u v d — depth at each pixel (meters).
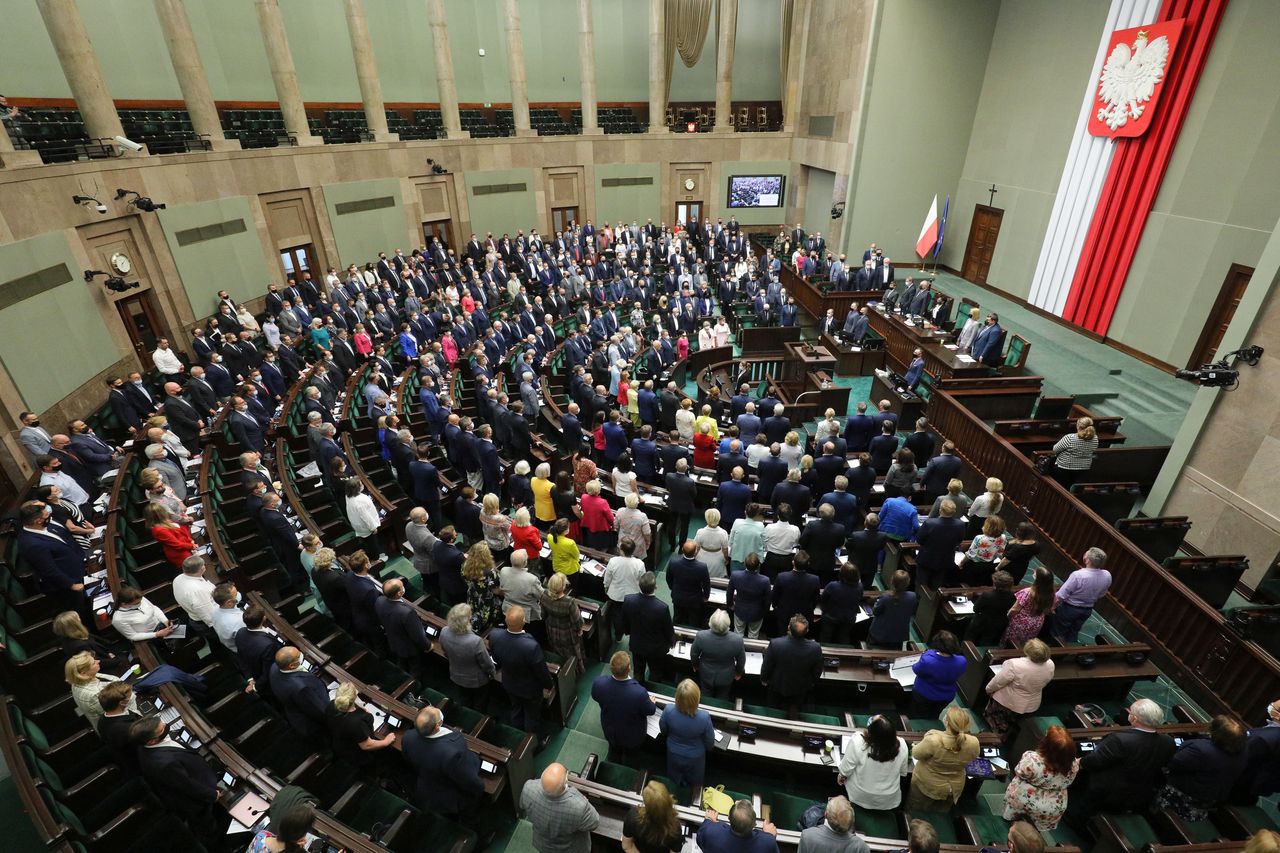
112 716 4.61
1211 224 13.35
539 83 29.75
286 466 9.96
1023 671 5.56
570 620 6.18
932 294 17.70
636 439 10.19
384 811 5.01
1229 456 8.91
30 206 11.14
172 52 15.52
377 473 10.30
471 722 5.75
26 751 4.69
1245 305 8.57
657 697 5.81
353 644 6.56
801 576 6.41
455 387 13.87
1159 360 14.77
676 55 31.03
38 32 16.19
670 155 29.12
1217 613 6.88
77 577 6.85
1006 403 13.33
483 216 25.92
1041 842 3.55
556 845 4.15
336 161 20.23
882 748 4.49
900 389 14.02
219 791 4.71
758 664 6.22
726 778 5.66
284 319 15.72
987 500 8.05
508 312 19.53
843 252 24.67
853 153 23.27
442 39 23.25
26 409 10.49
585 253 24.73
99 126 13.42
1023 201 19.62
